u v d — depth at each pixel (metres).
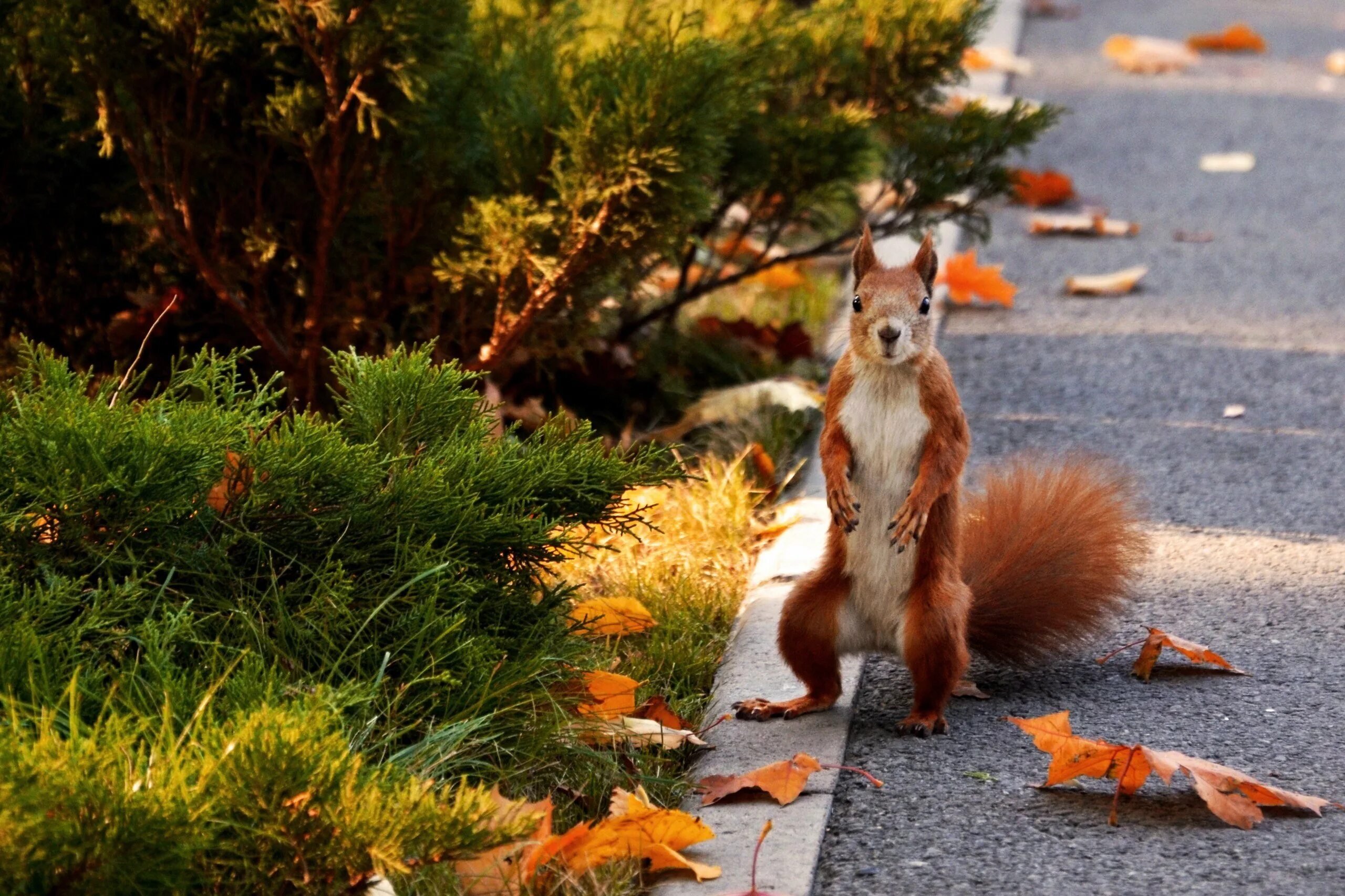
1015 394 10.58
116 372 6.35
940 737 6.05
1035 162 16.80
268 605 5.54
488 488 6.00
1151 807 5.39
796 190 9.79
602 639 6.80
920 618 6.05
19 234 8.40
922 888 4.88
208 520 5.55
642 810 4.96
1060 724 5.37
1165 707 6.27
